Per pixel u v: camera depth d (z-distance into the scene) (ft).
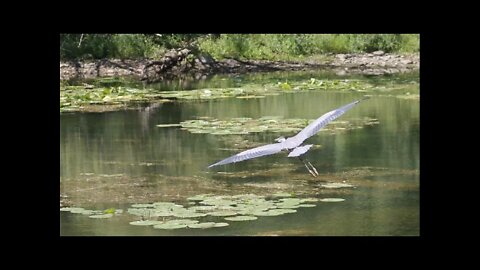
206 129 63.36
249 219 39.73
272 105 76.33
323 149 57.82
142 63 103.30
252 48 112.16
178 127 65.05
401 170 51.44
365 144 59.06
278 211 41.55
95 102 79.10
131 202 44.47
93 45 103.50
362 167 52.34
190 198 45.01
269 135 61.57
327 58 114.52
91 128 65.05
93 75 100.53
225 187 47.50
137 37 105.40
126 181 48.93
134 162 53.57
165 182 48.67
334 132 63.87
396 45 117.29
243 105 76.69
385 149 57.26
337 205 44.09
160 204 43.70
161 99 81.05
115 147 58.03
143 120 68.64
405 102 78.69
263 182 48.88
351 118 69.92
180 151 56.65
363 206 43.83
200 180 49.16
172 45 107.14
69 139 60.75
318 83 92.38
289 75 103.65
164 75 102.53
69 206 43.70
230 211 41.81
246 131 62.13
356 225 40.52
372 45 117.08
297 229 40.16
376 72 106.01
